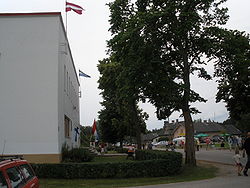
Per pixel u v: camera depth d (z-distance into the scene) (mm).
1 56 19109
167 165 17172
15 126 18625
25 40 19281
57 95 18938
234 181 13570
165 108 22078
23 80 19000
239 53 21016
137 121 35188
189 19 19062
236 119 33125
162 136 119688
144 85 20719
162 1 20453
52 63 19156
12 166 6496
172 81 20328
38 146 18500
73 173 16062
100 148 48938
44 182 15344
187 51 22031
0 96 18812
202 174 17531
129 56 20297
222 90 30641
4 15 19312
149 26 19812
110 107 50000
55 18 19516
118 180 15758
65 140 23281
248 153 15312
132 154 30219
